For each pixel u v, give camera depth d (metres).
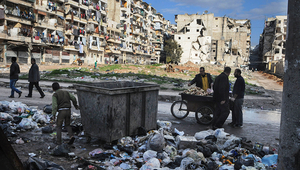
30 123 5.82
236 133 6.43
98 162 3.99
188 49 84.94
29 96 10.53
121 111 4.80
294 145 2.42
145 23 83.88
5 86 14.76
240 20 92.00
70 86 14.62
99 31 57.31
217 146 4.81
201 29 84.00
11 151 2.25
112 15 70.25
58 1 45.88
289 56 2.44
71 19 47.75
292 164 2.43
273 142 5.66
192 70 46.84
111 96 4.54
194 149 4.62
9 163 2.21
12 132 5.18
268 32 83.94
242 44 89.62
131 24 74.12
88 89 4.84
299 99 2.38
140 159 4.16
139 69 38.50
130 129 5.04
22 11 36.28
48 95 11.78
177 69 43.59
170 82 21.55
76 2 49.09
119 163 4.00
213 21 91.31
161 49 95.38
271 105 12.82
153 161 3.88
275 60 69.75
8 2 34.44
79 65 45.78
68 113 4.83
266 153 4.67
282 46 77.19
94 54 57.59
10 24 35.19
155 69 41.84
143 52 82.19
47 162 3.46
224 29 90.38
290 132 2.44
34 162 3.31
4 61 33.62
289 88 2.44
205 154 4.38
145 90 5.29
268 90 21.62
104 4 61.25
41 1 41.03
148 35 85.94
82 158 4.08
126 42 72.50
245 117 9.19
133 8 76.44
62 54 46.19
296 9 2.35
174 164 3.96
